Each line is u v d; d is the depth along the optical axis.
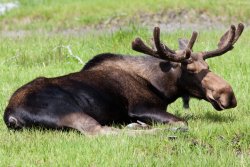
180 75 28.78
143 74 29.33
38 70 40.53
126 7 71.56
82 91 27.55
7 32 67.19
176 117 28.44
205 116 30.30
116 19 68.62
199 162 22.83
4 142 25.36
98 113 27.80
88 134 26.33
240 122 28.00
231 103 27.31
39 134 26.06
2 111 30.73
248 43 48.31
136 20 67.94
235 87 35.09
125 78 28.83
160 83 29.17
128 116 28.77
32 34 62.00
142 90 28.95
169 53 28.25
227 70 39.12
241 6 70.75
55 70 40.34
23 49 47.00
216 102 27.48
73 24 68.56
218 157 23.73
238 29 29.78
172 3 71.31
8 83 37.28
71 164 22.78
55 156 23.66
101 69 28.97
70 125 26.59
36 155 23.83
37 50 46.16
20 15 73.50
